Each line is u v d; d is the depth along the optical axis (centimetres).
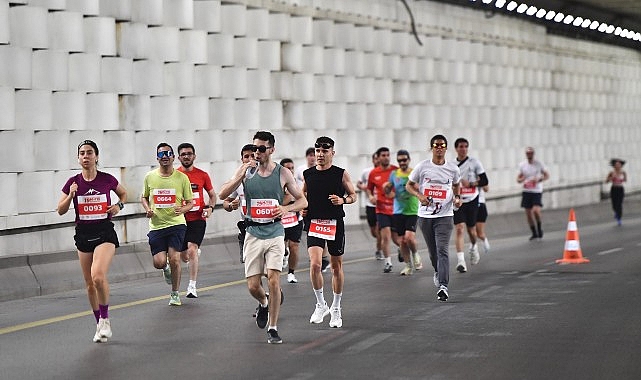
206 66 2964
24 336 1650
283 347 1549
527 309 1950
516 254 3209
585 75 5719
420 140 4125
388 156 2669
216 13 2977
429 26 4131
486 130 4625
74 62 2466
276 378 1327
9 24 2266
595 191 5872
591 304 2017
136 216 2677
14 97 2288
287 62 3341
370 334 1666
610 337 1636
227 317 1850
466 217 2780
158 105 2777
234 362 1433
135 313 1900
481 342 1591
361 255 3234
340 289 1748
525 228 4803
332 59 3578
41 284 2197
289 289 2288
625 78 6347
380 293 2208
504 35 4747
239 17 3080
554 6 4806
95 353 1502
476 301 2069
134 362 1434
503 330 1705
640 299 2089
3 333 1678
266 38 3219
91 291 1639
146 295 2166
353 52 3688
